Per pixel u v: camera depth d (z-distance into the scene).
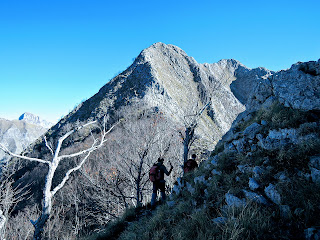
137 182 10.84
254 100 6.85
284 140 3.88
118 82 112.44
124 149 13.54
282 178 3.08
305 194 2.62
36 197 20.39
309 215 2.34
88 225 13.54
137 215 5.60
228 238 2.51
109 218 12.23
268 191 3.01
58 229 12.96
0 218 5.37
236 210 2.96
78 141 43.59
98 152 15.33
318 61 4.74
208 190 4.01
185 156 9.07
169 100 86.56
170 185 11.98
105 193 12.46
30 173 27.03
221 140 7.20
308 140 3.48
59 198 15.50
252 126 4.88
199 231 2.93
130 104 75.31
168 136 13.11
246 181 3.56
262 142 4.24
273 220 2.56
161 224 3.74
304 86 4.60
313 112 4.11
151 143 11.76
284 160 3.45
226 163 4.55
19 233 13.26
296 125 3.89
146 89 89.12
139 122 17.17
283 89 5.13
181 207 4.01
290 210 2.53
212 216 3.26
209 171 4.82
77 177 14.16
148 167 12.23
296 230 2.30
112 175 12.04
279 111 4.71
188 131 9.29
